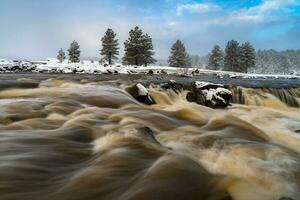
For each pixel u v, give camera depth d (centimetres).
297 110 1909
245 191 467
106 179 486
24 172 511
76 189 456
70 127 822
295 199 486
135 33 7794
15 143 663
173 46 8744
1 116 896
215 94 1509
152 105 1457
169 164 541
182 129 906
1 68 4238
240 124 995
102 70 4938
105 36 8250
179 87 1894
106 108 1140
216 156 652
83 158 596
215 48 9894
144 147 639
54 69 4853
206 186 468
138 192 443
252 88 2056
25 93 1470
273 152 691
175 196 435
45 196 435
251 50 9550
